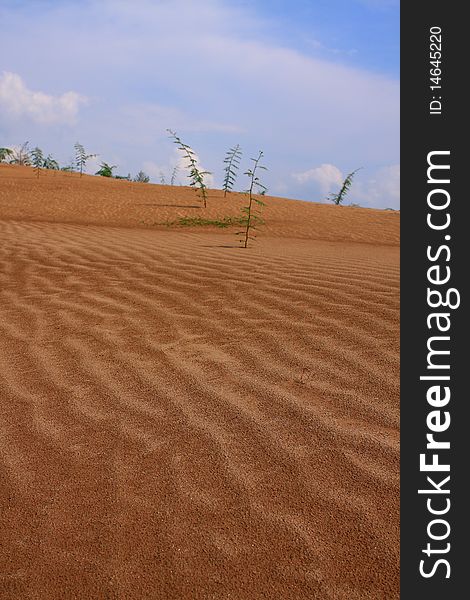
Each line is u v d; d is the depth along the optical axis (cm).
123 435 237
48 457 221
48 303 441
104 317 403
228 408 259
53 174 2617
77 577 162
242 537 177
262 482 204
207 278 526
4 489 202
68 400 270
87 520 185
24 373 303
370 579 162
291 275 536
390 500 194
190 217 1455
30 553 171
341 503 192
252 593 157
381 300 428
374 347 331
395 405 260
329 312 403
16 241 809
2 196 1683
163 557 169
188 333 367
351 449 224
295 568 165
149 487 202
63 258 645
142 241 862
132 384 287
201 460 218
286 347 337
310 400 266
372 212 1684
